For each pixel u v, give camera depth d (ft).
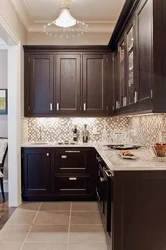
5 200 13.62
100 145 12.73
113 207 6.98
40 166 13.28
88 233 9.46
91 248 8.32
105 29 14.97
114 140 14.02
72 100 14.16
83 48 14.12
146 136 11.27
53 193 13.32
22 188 13.24
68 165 13.30
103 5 12.32
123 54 10.94
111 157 8.71
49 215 11.31
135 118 13.37
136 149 10.83
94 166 13.24
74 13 13.23
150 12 6.96
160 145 7.80
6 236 9.24
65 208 12.26
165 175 6.97
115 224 6.97
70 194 13.32
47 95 14.08
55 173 13.30
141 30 7.90
